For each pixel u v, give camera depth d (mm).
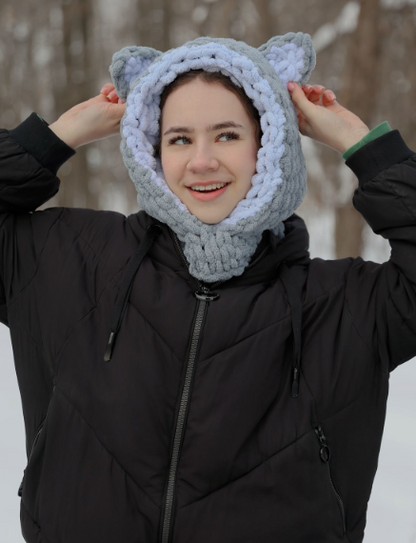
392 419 3111
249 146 1558
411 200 1465
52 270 1622
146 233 1646
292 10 6098
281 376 1487
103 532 1394
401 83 5578
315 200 6348
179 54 1559
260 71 1558
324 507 1435
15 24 6770
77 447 1451
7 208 1699
